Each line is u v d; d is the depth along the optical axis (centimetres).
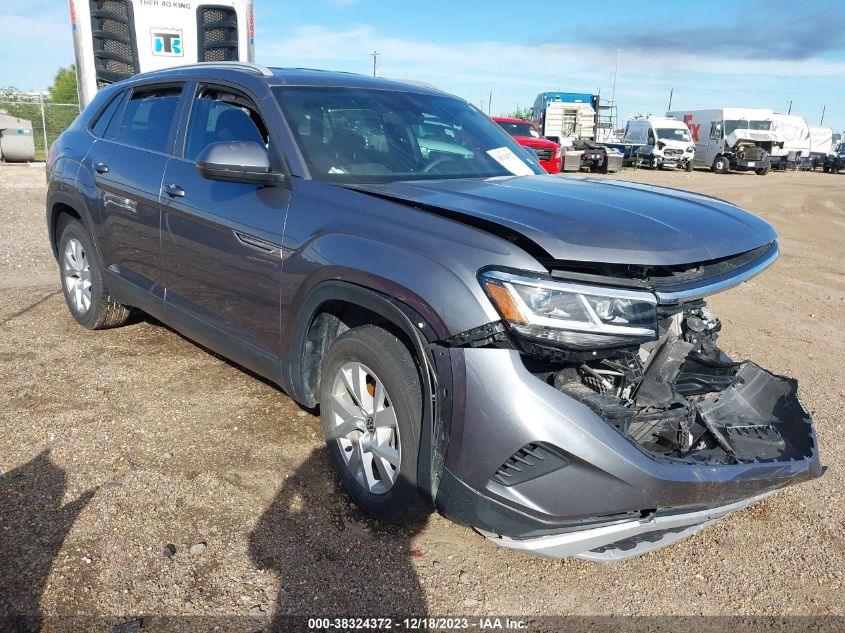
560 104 3369
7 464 330
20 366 446
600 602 268
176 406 399
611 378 269
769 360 554
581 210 278
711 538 314
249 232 335
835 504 346
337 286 289
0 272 702
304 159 329
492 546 295
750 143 3428
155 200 400
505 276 240
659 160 3362
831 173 4003
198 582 262
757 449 280
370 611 254
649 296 248
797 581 287
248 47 1032
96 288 485
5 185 1483
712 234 277
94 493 311
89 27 935
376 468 302
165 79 437
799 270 952
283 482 328
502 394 241
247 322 351
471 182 335
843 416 448
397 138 367
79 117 520
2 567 261
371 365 285
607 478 238
